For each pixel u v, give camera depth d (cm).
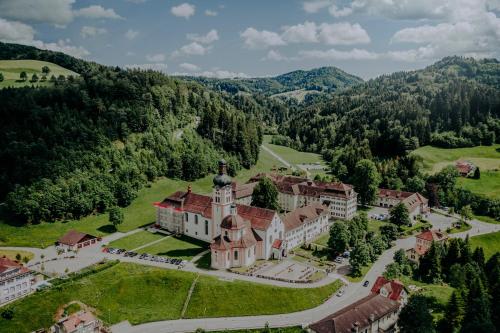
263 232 17262
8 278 13725
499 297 13562
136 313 13950
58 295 14138
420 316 11944
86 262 16788
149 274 15538
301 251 18712
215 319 13725
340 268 17075
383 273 16250
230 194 18325
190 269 16175
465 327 11688
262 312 14012
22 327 12875
